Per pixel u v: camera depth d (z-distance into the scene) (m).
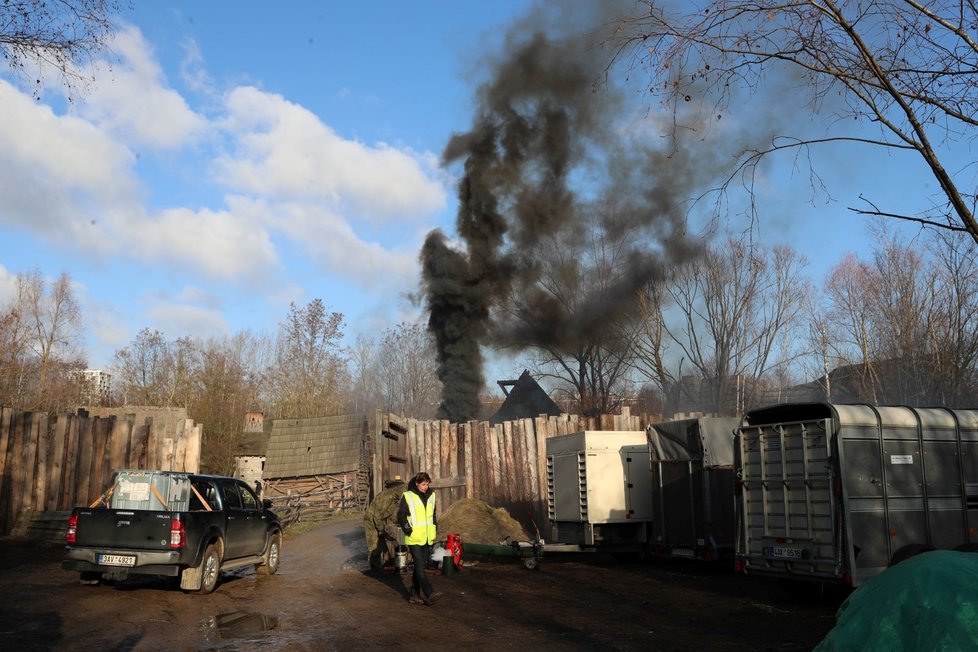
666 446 14.76
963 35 5.59
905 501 10.20
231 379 42.75
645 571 14.20
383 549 13.67
